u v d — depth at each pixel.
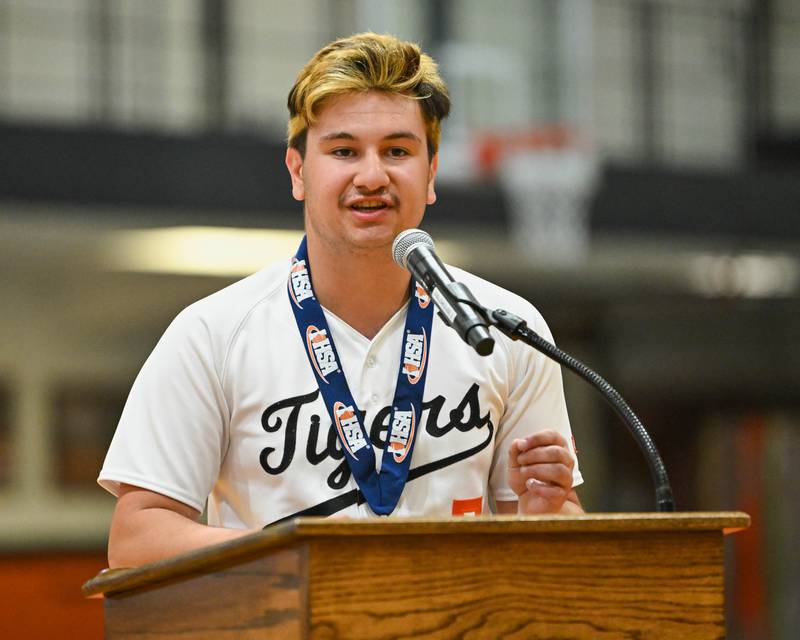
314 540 2.07
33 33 13.55
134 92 13.80
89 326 15.05
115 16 13.80
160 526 2.93
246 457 3.08
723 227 13.10
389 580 2.12
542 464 2.83
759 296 14.88
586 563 2.27
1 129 10.73
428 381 3.16
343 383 3.12
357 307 3.20
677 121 15.65
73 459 14.84
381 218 3.02
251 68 14.20
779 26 16.00
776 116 15.80
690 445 15.21
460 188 12.26
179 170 11.25
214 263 13.09
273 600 2.16
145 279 13.84
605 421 15.49
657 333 15.55
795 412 14.49
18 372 14.66
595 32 15.49
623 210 12.74
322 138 3.04
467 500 3.12
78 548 8.00
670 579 2.33
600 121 15.45
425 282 2.78
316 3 14.52
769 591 13.73
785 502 14.23
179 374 3.09
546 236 12.50
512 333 2.70
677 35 15.79
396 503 3.04
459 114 12.94
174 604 2.46
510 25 13.34
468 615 2.17
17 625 7.72
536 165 12.55
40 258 13.11
